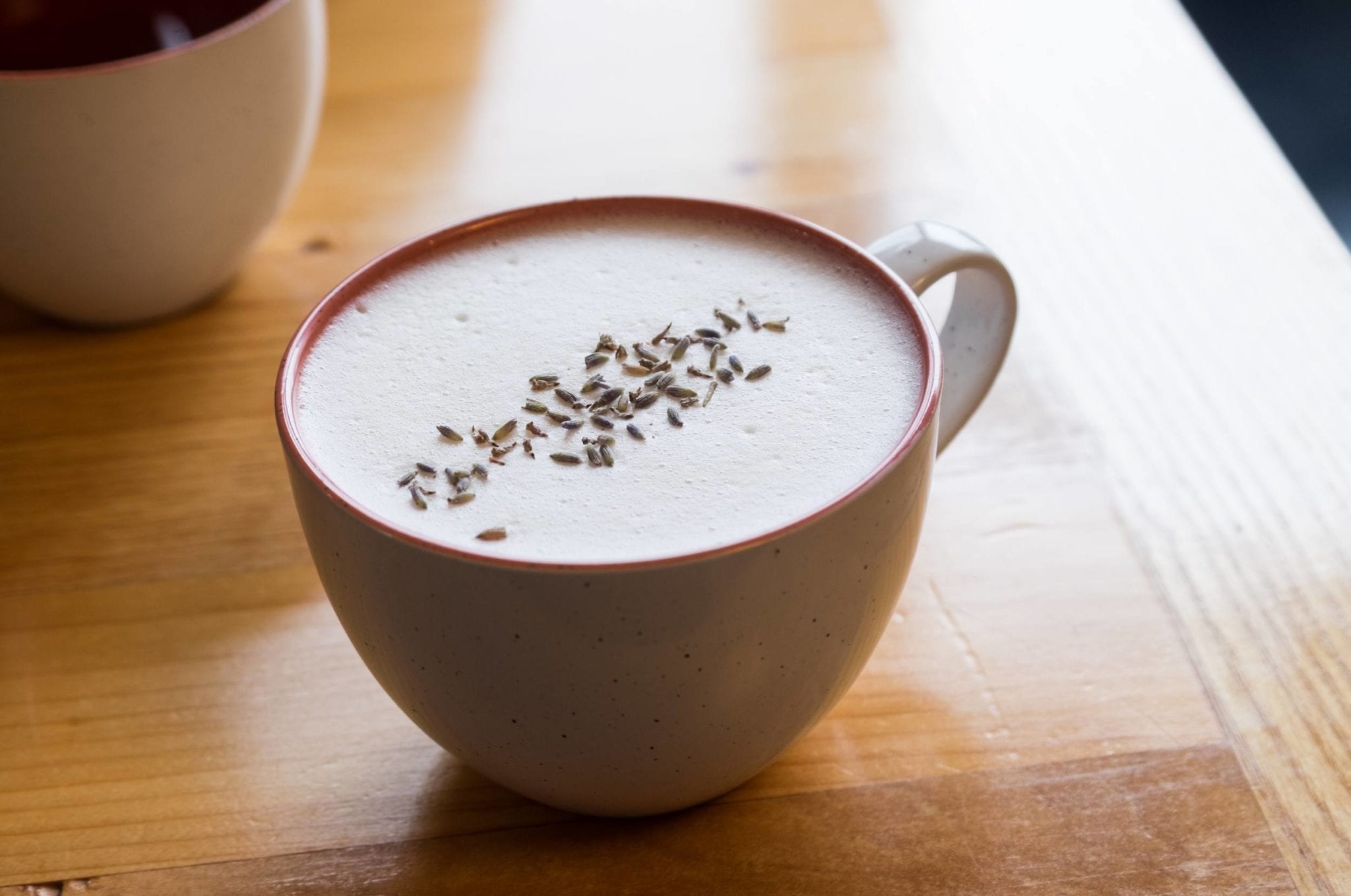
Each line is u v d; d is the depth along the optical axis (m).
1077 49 0.69
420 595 0.42
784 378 0.46
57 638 0.51
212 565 0.52
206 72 0.55
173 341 0.59
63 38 0.63
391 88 0.69
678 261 0.49
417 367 0.46
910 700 0.49
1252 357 0.56
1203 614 0.50
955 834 0.46
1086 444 0.54
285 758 0.48
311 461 0.43
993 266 0.49
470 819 0.47
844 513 0.42
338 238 0.62
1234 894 0.45
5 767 0.48
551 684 0.42
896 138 0.65
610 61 0.71
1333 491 0.52
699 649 0.42
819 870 0.46
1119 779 0.47
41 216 0.56
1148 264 0.59
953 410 0.50
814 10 0.74
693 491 0.43
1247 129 0.64
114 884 0.46
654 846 0.46
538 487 0.44
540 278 0.49
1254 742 0.47
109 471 0.55
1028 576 0.51
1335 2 1.07
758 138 0.65
